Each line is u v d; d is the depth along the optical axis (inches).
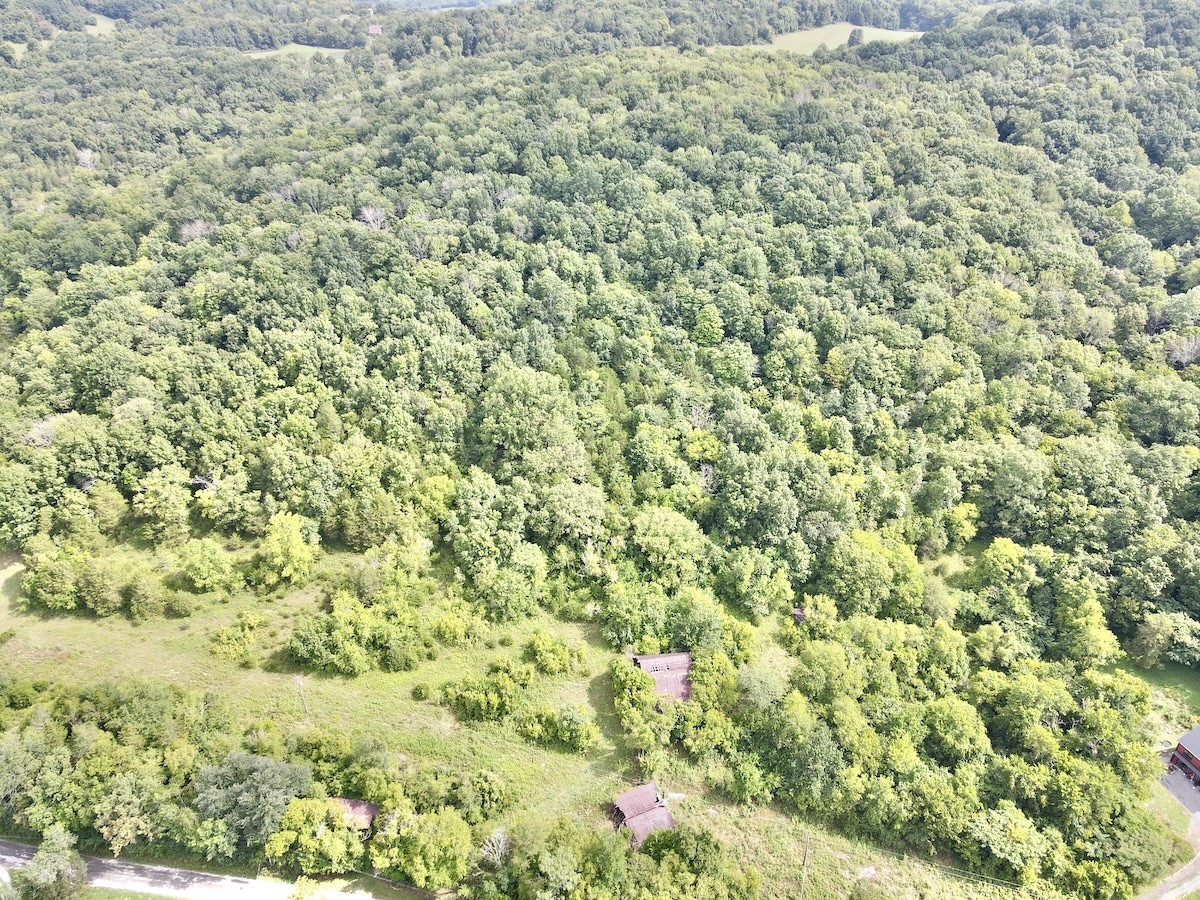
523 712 3250.5
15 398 4360.2
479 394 4766.2
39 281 5580.7
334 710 3243.1
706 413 4613.7
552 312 5216.5
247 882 2731.3
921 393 4788.4
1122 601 3735.2
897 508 4133.9
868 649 3454.7
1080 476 4215.1
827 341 5088.6
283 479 3983.8
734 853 2874.0
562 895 2541.8
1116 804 2908.5
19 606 3570.4
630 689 3206.2
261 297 5064.0
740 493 4072.3
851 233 5713.6
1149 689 3476.9
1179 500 4124.0
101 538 3836.1
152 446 4050.2
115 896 2684.5
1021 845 2807.6
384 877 2723.9
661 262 5659.5
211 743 2965.1
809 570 3912.4
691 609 3535.9
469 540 3809.1
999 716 3275.1
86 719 2928.2
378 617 3528.5
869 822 2967.5
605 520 4018.2
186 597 3617.1
